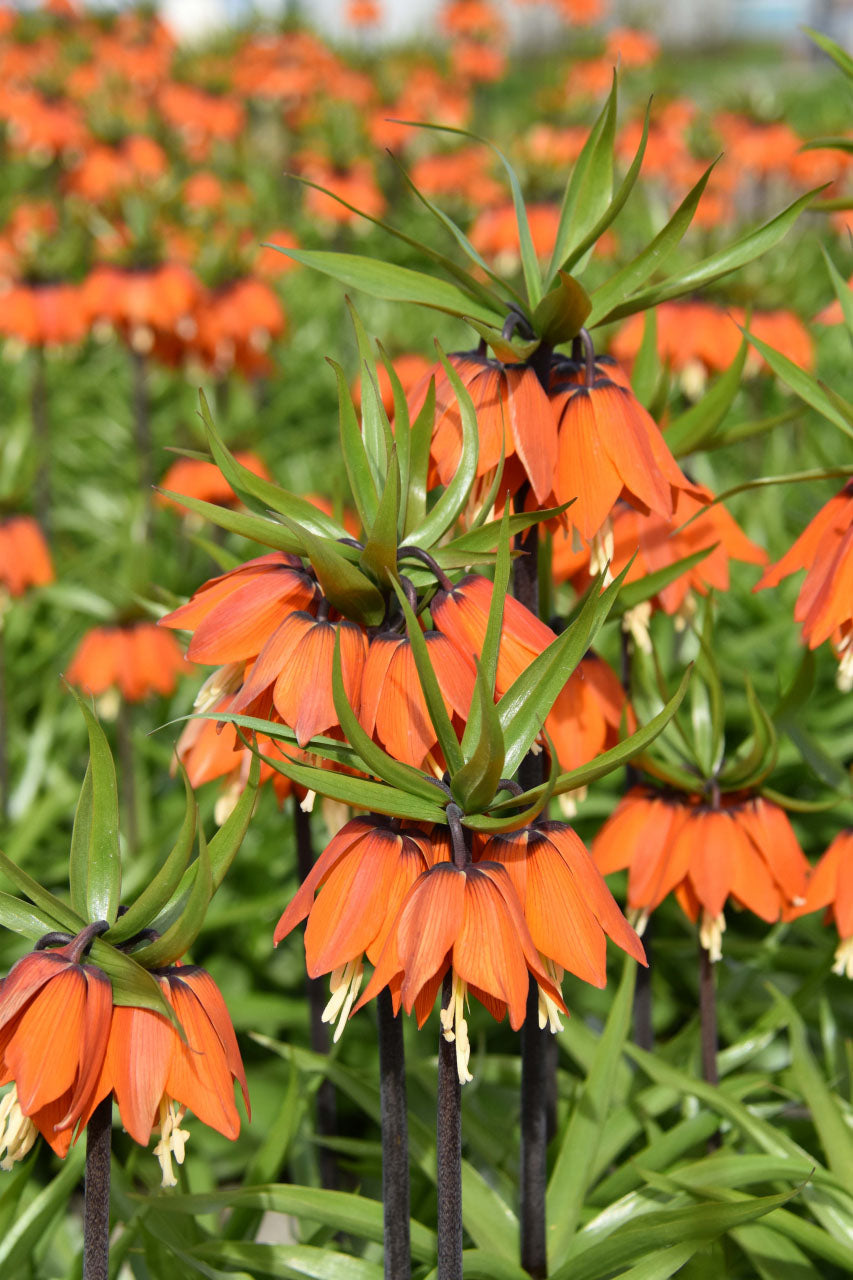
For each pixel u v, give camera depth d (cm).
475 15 818
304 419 391
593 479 123
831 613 125
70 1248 145
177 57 699
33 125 500
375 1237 132
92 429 366
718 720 136
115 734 229
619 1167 146
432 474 125
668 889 136
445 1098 118
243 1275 131
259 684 115
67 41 670
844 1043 155
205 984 115
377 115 628
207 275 284
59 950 113
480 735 111
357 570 114
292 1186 132
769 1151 136
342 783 112
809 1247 131
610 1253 129
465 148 546
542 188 382
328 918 114
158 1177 145
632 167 119
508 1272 132
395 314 421
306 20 738
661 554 139
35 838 189
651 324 140
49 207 454
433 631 115
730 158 479
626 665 148
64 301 273
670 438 137
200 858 111
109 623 191
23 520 197
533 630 116
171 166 498
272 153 712
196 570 259
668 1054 150
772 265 220
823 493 236
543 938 114
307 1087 146
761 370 222
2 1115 113
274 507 118
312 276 494
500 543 111
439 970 114
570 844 115
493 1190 138
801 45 1541
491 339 119
